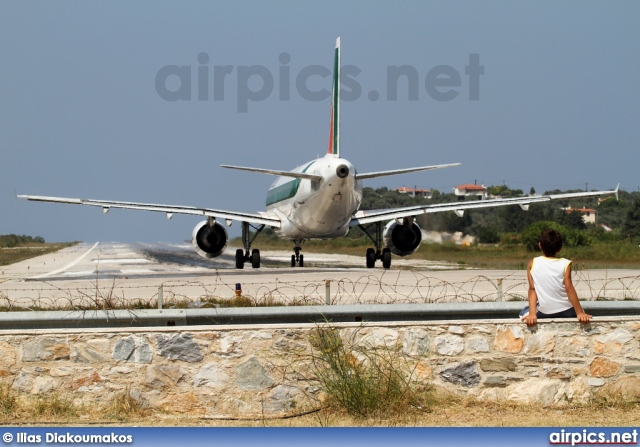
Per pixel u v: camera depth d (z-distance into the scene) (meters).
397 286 94.00
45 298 81.12
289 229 154.12
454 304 52.19
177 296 80.31
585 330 44.78
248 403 44.19
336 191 132.50
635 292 80.31
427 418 42.12
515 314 53.00
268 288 92.12
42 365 44.34
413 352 44.84
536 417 42.34
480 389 44.72
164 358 44.31
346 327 44.84
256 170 130.12
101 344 44.41
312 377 44.28
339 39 149.12
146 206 147.50
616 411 43.34
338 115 149.00
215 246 153.88
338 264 177.75
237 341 44.47
